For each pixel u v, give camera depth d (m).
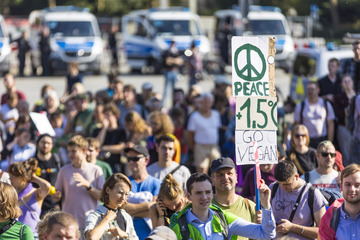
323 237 11.83
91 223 12.14
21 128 19.80
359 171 11.49
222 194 12.70
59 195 15.42
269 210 11.25
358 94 21.02
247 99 11.78
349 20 74.44
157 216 13.19
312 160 17.33
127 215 12.58
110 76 29.72
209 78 56.16
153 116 19.67
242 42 11.80
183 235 11.06
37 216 14.72
